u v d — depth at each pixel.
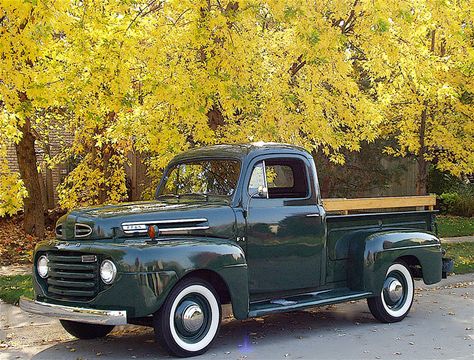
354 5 10.46
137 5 10.60
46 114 16.83
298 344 7.13
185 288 6.42
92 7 9.81
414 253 8.66
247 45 10.14
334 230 8.16
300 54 10.42
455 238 19.02
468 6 12.02
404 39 11.15
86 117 10.95
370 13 10.37
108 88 10.02
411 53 11.29
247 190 7.30
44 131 18.91
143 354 6.63
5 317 8.64
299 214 7.65
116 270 6.11
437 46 15.55
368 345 7.12
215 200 7.38
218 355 6.57
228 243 6.84
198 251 6.46
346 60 11.36
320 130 10.67
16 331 7.86
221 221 7.01
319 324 8.32
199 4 10.01
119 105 10.02
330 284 8.15
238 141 10.23
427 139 17.70
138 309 6.08
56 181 22.31
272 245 7.38
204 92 9.77
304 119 10.55
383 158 23.59
